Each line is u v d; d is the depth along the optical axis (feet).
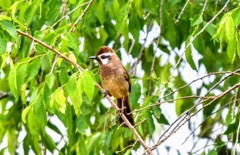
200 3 42.83
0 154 47.96
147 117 36.32
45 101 34.50
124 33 39.63
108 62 41.27
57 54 33.14
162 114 41.32
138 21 40.06
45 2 40.57
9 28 32.71
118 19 39.52
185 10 41.57
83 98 38.50
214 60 50.21
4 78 51.67
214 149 35.37
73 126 39.50
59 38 35.91
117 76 40.83
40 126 37.27
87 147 41.01
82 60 40.45
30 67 34.50
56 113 38.01
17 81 34.01
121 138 39.96
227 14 31.12
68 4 39.65
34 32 38.17
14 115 48.03
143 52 47.83
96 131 45.60
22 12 37.55
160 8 40.50
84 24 42.09
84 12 36.24
